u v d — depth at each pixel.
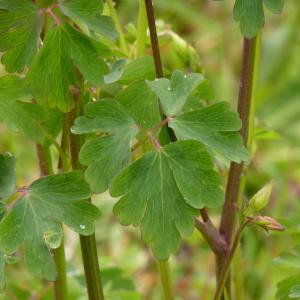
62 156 0.39
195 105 0.41
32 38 0.36
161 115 0.38
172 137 0.39
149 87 0.37
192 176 0.36
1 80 0.37
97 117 0.37
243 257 0.71
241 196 0.43
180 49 0.47
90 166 0.36
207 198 0.36
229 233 0.42
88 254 0.38
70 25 0.35
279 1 0.37
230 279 0.43
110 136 0.36
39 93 0.36
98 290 0.39
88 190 0.36
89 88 0.39
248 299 0.69
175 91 0.37
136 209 0.36
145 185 0.36
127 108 0.37
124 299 0.54
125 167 0.36
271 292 0.66
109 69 0.37
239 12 0.37
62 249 0.41
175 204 0.36
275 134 0.51
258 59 0.43
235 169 0.42
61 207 0.36
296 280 0.45
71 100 0.36
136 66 0.39
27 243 0.35
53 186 0.36
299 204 0.62
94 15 0.36
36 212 0.36
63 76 0.36
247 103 0.42
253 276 0.70
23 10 0.35
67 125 0.39
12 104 0.37
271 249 0.70
